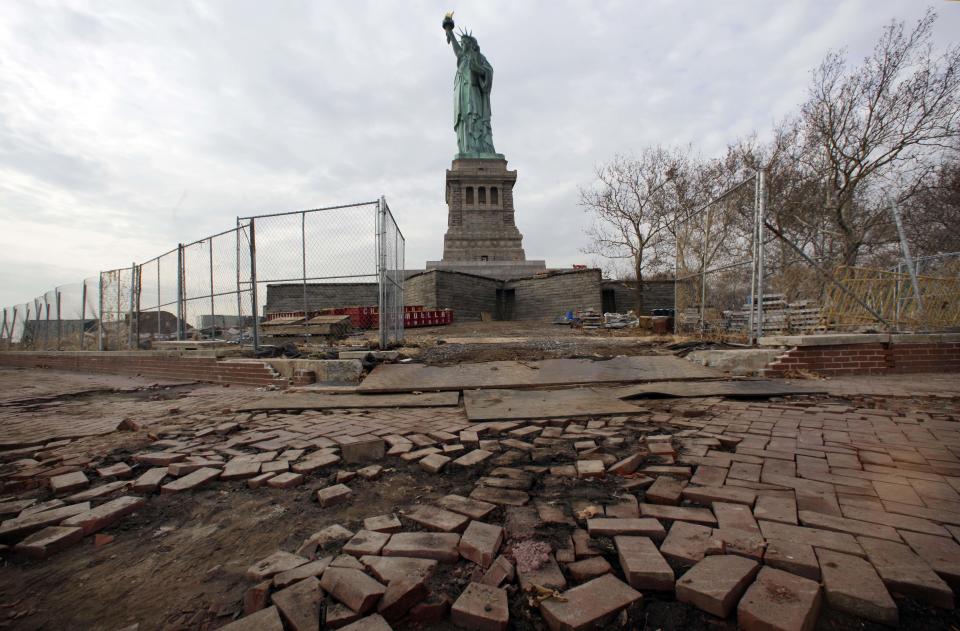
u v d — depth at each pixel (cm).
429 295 2836
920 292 914
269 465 331
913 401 502
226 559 215
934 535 204
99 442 422
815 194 1925
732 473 287
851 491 256
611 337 1409
